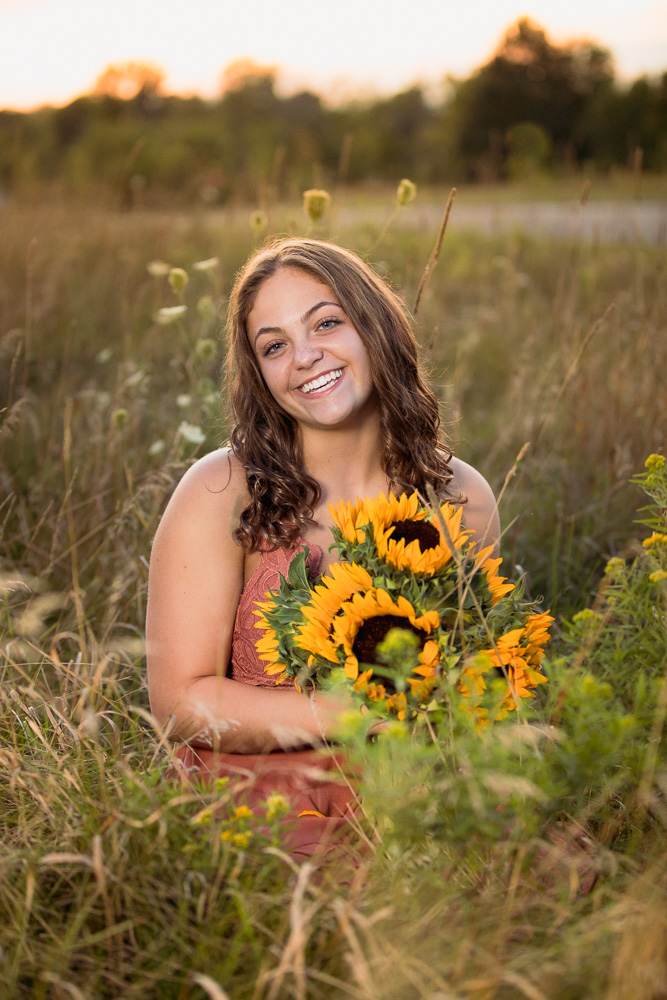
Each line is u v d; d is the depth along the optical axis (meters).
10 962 1.38
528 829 1.37
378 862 1.46
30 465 3.67
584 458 3.65
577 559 3.14
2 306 5.04
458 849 1.42
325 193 2.86
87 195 7.53
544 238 8.14
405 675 1.48
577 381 3.76
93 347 4.92
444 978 1.27
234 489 2.13
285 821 1.74
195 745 2.03
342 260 2.14
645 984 1.20
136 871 1.47
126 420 3.37
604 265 6.33
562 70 26.28
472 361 5.42
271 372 2.12
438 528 1.79
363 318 2.11
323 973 1.31
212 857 1.46
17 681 2.32
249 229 7.13
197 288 5.80
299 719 1.92
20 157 7.68
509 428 3.83
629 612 1.77
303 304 2.08
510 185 11.39
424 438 2.28
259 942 1.38
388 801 1.35
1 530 2.92
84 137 13.66
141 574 2.72
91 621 2.66
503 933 1.28
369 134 21.97
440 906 1.36
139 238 6.50
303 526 2.14
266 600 2.07
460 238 8.43
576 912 1.40
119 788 1.60
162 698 2.07
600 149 18.05
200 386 3.41
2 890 1.49
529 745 1.54
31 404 4.04
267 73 29.30
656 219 8.64
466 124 25.58
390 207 8.74
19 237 6.00
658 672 1.68
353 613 1.65
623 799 1.67
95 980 1.34
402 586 1.69
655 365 3.79
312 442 2.21
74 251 5.95
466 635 1.67
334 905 1.35
